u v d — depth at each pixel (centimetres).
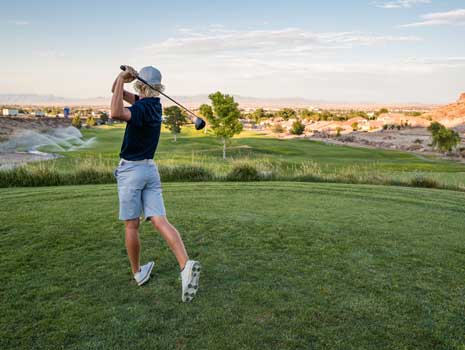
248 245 477
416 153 8275
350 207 738
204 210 675
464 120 16175
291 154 5422
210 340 271
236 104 4509
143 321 294
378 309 318
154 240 484
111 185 1026
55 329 282
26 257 424
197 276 311
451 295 348
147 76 327
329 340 274
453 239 528
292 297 336
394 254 457
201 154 4731
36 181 1121
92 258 423
